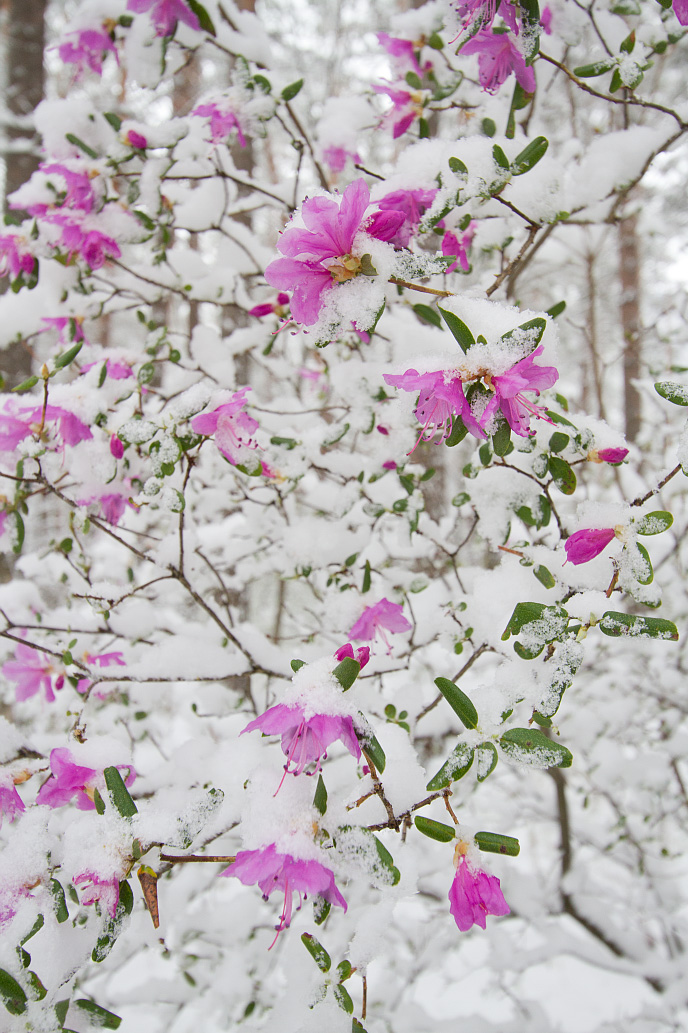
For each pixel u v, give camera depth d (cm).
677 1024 77
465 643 54
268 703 58
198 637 57
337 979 34
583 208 55
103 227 57
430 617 57
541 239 62
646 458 87
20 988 32
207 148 62
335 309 33
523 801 94
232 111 53
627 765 76
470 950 108
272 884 31
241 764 41
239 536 73
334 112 58
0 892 33
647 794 81
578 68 45
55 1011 33
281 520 68
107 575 76
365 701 51
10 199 56
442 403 36
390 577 59
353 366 54
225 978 66
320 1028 34
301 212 32
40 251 55
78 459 51
